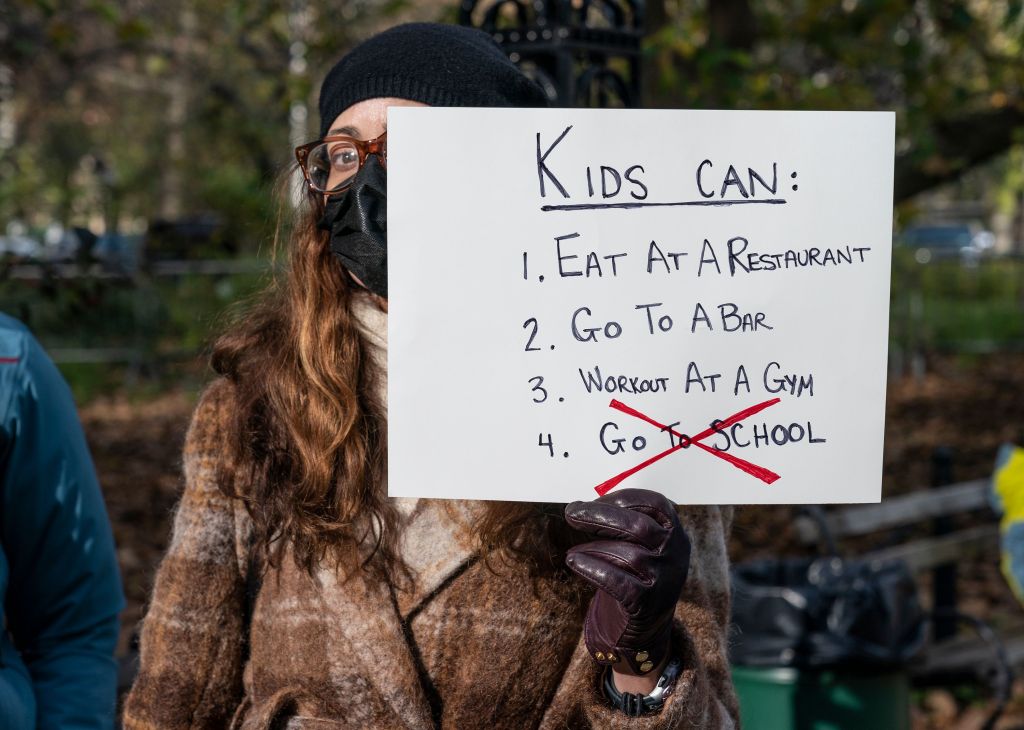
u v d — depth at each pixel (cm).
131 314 1163
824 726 302
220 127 1149
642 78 284
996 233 3538
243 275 1166
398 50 150
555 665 146
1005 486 390
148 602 169
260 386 153
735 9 629
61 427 184
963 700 458
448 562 146
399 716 142
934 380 1388
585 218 141
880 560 338
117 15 704
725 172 141
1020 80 689
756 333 142
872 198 141
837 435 142
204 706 152
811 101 623
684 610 149
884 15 682
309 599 147
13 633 186
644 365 142
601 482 142
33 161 1442
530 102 158
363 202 146
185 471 158
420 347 142
